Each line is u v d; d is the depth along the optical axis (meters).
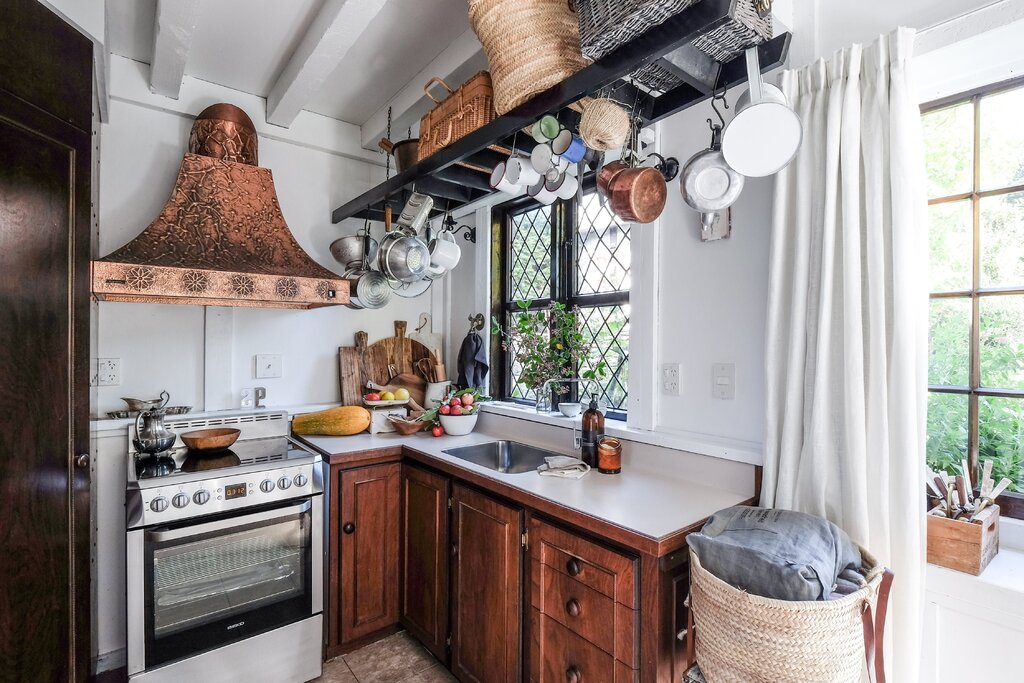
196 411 2.41
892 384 1.24
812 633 0.99
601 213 2.36
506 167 1.67
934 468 1.44
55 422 1.38
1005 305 1.33
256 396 2.57
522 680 1.63
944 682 1.25
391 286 2.44
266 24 2.00
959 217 1.41
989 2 1.18
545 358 2.43
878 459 1.25
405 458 2.26
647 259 1.90
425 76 2.29
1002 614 1.16
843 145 1.30
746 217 1.62
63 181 1.42
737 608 1.05
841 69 1.33
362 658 2.11
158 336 2.33
